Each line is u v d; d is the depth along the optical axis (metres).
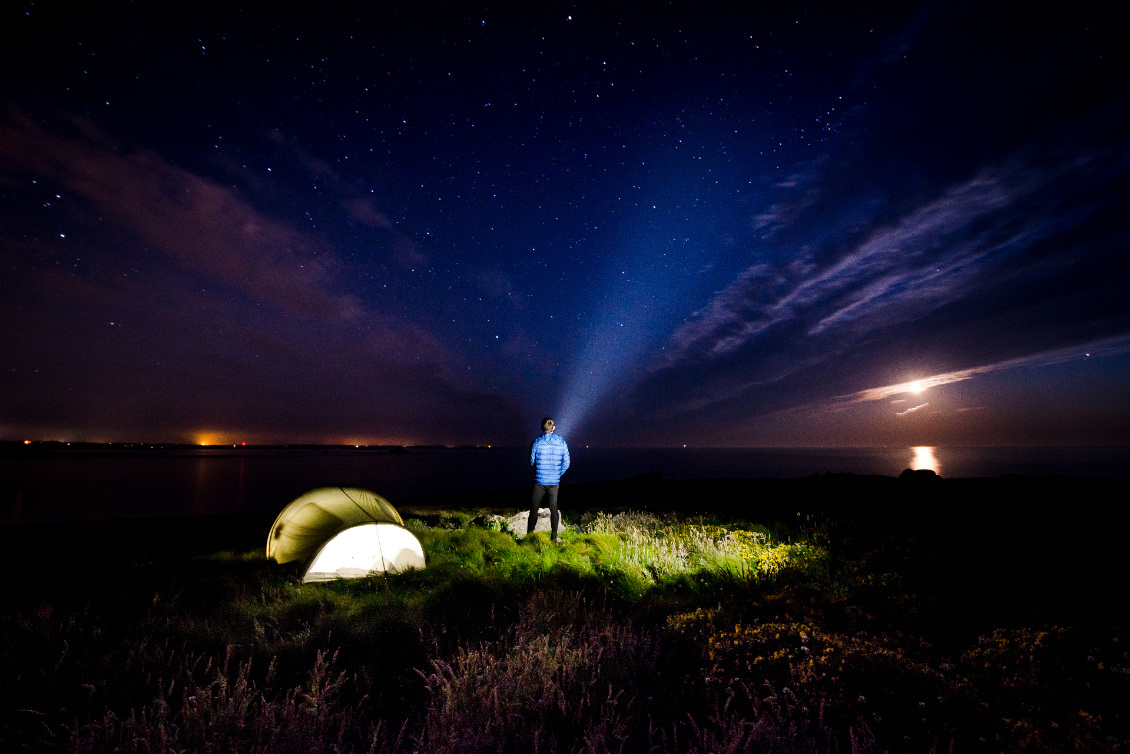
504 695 2.99
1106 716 2.63
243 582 6.16
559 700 2.98
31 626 4.21
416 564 7.20
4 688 3.15
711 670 3.35
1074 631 3.43
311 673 3.39
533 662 3.48
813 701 2.86
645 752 2.60
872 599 4.78
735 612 4.73
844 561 5.75
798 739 2.57
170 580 6.39
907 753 2.46
